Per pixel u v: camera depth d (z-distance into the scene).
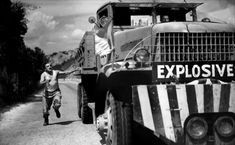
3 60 17.23
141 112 4.84
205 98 4.83
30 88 25.12
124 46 6.27
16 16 17.73
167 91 4.80
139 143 6.02
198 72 5.07
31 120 9.88
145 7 7.12
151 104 4.82
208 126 4.99
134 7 7.06
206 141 4.96
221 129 4.97
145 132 6.17
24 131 8.00
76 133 7.49
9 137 7.32
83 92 8.64
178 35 5.15
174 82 5.00
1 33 17.39
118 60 6.43
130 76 5.14
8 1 17.44
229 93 4.89
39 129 8.21
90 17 7.49
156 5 7.12
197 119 4.88
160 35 5.21
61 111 11.94
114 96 5.26
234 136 5.00
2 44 17.33
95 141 6.68
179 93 4.80
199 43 5.16
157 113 4.82
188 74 5.05
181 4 7.26
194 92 4.82
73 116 10.48
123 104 5.18
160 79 5.01
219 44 5.18
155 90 4.82
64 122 9.22
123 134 5.12
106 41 7.00
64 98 18.75
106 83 5.62
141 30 5.83
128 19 7.04
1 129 8.41
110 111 5.45
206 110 4.84
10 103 15.18
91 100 8.62
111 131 5.39
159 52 5.20
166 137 4.81
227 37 5.21
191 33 5.14
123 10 7.02
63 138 7.04
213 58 5.17
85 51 7.67
